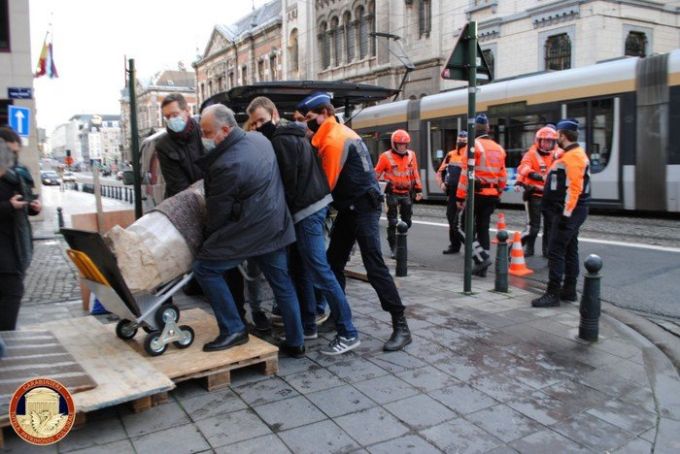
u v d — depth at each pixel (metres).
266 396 3.77
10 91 14.95
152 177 8.31
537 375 4.12
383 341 4.81
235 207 3.84
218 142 3.86
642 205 12.68
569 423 3.43
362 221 4.52
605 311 5.84
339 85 7.62
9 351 3.79
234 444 3.17
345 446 3.14
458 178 9.05
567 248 6.02
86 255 3.92
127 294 3.85
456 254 9.44
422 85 29.81
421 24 30.17
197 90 65.00
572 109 13.85
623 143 12.87
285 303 4.30
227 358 3.93
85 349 4.09
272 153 4.06
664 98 12.14
